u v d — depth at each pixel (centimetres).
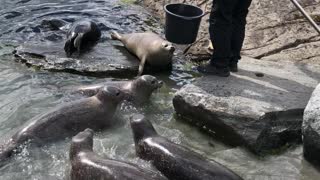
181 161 375
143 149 394
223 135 439
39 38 593
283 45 559
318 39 565
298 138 438
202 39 590
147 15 663
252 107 439
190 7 527
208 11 640
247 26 593
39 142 410
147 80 473
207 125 447
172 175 376
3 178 385
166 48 519
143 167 367
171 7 529
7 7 667
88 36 577
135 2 701
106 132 437
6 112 455
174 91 504
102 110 438
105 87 445
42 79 511
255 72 502
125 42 567
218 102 447
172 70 542
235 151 425
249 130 426
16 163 396
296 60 534
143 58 531
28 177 386
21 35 598
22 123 441
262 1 631
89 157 371
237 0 466
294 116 441
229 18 468
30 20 634
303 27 585
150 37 540
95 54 557
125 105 467
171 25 517
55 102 470
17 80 506
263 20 600
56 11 662
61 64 532
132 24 638
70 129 424
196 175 367
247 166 409
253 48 558
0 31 606
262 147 425
